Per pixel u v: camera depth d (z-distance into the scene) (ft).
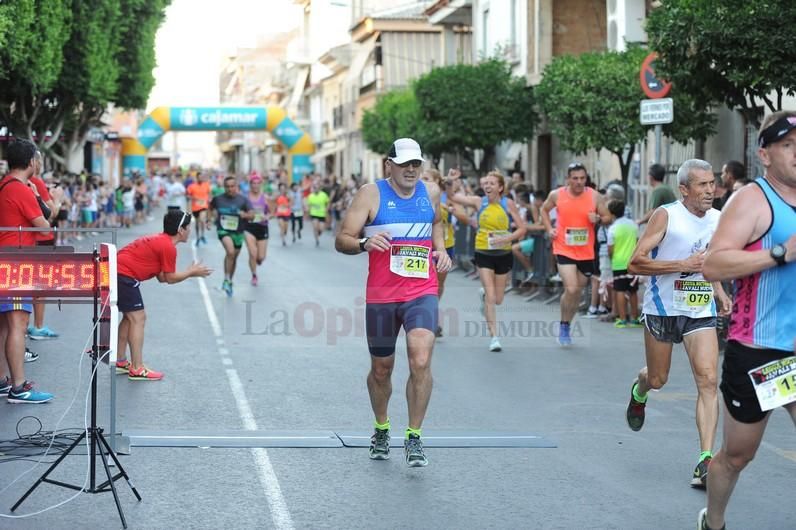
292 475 27.37
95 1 132.05
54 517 23.63
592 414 35.55
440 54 210.79
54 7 111.55
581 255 49.80
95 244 26.78
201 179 125.39
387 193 28.14
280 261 102.83
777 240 19.42
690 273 27.84
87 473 27.17
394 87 202.39
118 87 152.66
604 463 29.07
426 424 33.91
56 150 177.78
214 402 36.81
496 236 49.26
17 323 36.01
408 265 28.12
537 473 27.94
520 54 129.59
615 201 58.39
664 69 58.39
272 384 40.22
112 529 22.82
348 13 263.29
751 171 77.25
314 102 314.96
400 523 23.53
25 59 107.55
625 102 83.10
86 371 42.29
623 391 39.78
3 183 38.68
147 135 222.48
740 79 55.26
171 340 51.39
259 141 402.93
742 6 55.11
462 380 41.75
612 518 24.07
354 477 27.27
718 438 32.40
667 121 58.39
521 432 32.76
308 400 37.29
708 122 78.38
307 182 193.06
